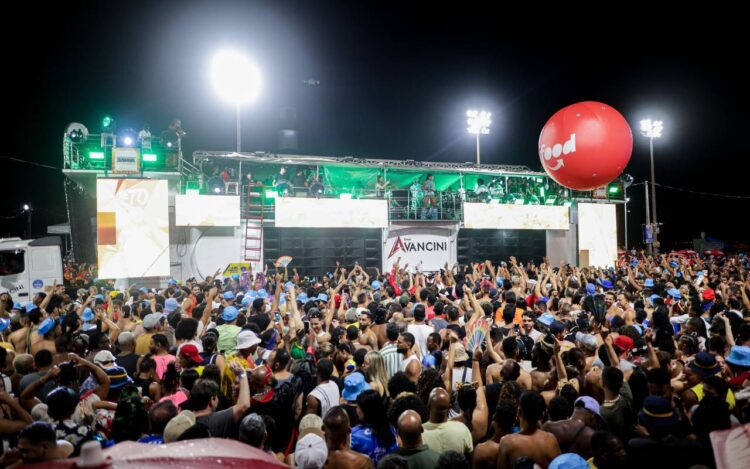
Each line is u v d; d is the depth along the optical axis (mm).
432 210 26203
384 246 25438
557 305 10664
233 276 19484
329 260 24719
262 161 23594
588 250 29172
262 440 4078
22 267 19500
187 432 3877
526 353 7672
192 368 6066
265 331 8148
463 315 10188
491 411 5691
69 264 25844
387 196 25812
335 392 5770
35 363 6594
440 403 4742
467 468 3658
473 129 31922
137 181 19625
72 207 24500
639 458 4016
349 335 8172
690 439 4094
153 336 7184
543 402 4402
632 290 13461
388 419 4918
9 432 4859
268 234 23797
